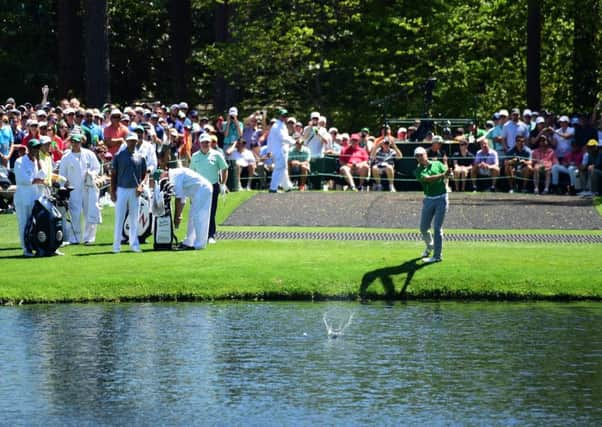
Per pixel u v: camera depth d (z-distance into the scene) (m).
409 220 62.44
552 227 60.72
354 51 100.06
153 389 33.28
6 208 64.44
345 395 32.72
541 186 72.06
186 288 46.03
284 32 99.88
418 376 34.62
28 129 62.25
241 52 98.00
